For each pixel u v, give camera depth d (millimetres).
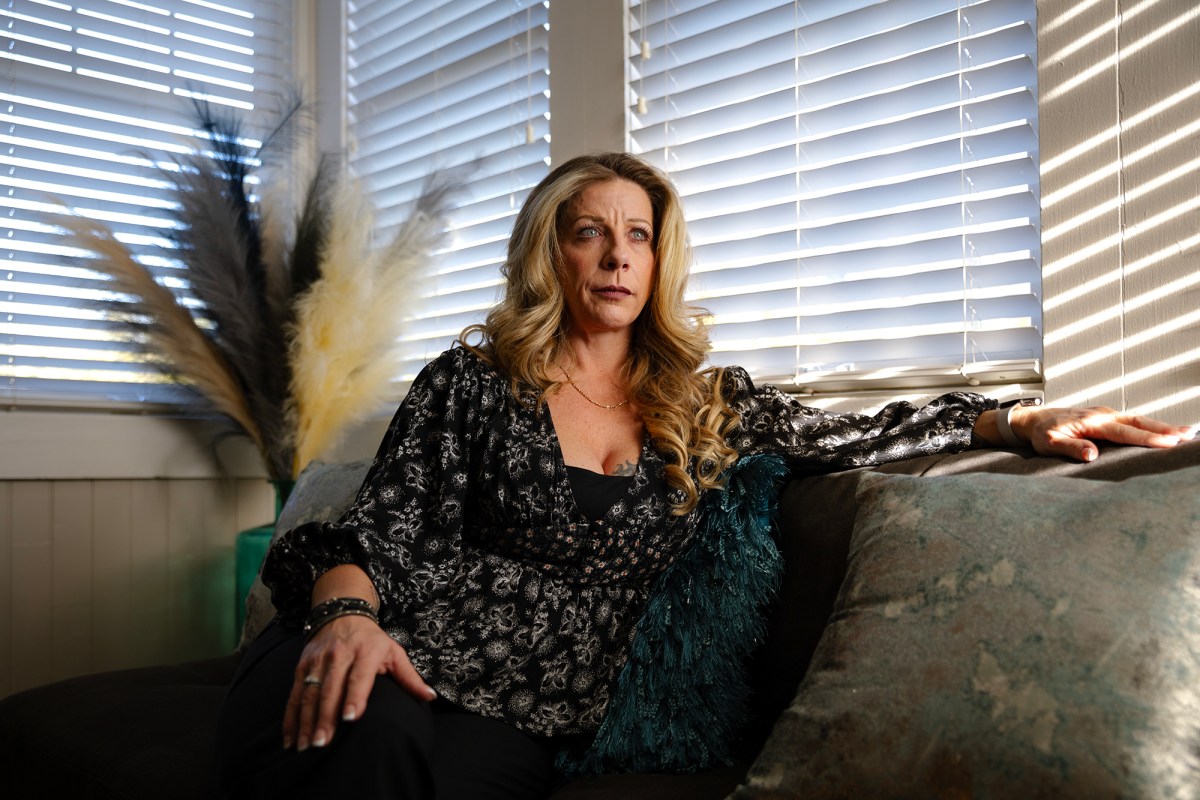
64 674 2701
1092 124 1638
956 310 1846
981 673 989
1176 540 1005
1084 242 1646
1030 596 1021
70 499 2723
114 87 2824
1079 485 1166
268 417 2736
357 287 2654
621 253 1669
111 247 2545
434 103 2883
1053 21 1681
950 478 1266
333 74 3184
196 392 2779
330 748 1146
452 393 1583
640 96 2320
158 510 2889
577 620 1486
